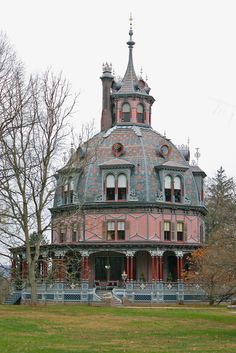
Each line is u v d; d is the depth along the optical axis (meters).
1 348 25.41
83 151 81.00
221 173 114.38
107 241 79.94
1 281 72.12
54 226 54.78
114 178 81.44
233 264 39.88
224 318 45.06
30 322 36.91
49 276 61.38
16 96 49.09
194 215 83.44
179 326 38.91
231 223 39.72
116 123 88.12
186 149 89.50
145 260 81.25
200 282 72.81
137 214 80.25
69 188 82.50
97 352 25.22
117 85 89.94
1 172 51.34
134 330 35.91
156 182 81.62
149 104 90.12
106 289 77.25
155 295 73.12
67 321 39.16
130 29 92.88
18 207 50.06
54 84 55.31
